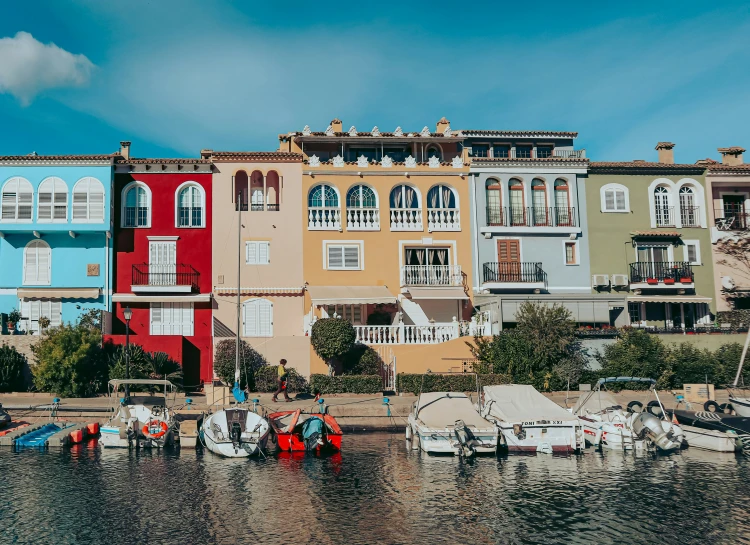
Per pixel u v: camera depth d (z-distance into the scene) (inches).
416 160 1627.7
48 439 998.4
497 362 1299.2
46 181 1464.1
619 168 1617.9
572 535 625.6
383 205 1553.9
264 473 842.2
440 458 922.7
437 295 1488.7
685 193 1644.9
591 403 1086.4
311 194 1540.4
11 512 686.5
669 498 733.9
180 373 1296.8
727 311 1565.0
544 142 1766.7
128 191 1502.2
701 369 1357.0
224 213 1507.1
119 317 1456.7
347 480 808.3
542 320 1322.6
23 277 1462.8
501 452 959.6
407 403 1174.3
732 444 960.9
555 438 964.6
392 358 1347.2
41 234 1467.8
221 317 1478.8
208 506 706.2
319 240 1525.6
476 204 1574.8
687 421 1056.8
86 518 668.7
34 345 1270.9
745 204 1684.3
